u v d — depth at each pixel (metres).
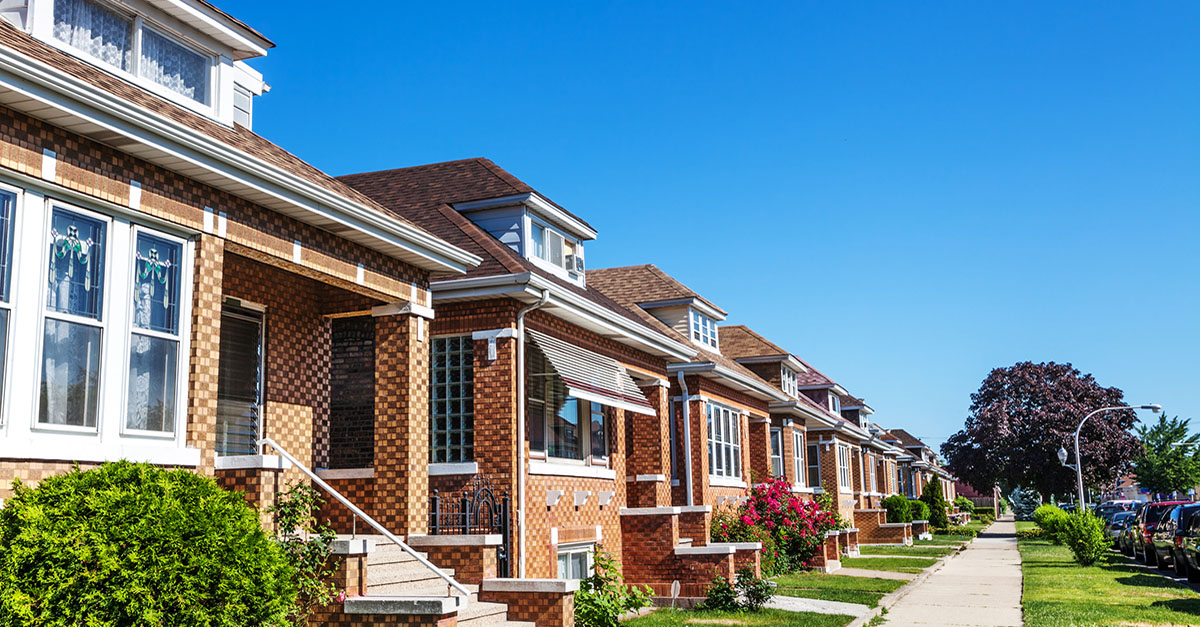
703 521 21.66
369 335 14.83
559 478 16.72
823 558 27.39
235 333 13.07
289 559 9.17
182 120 9.95
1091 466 56.72
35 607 6.29
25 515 6.48
